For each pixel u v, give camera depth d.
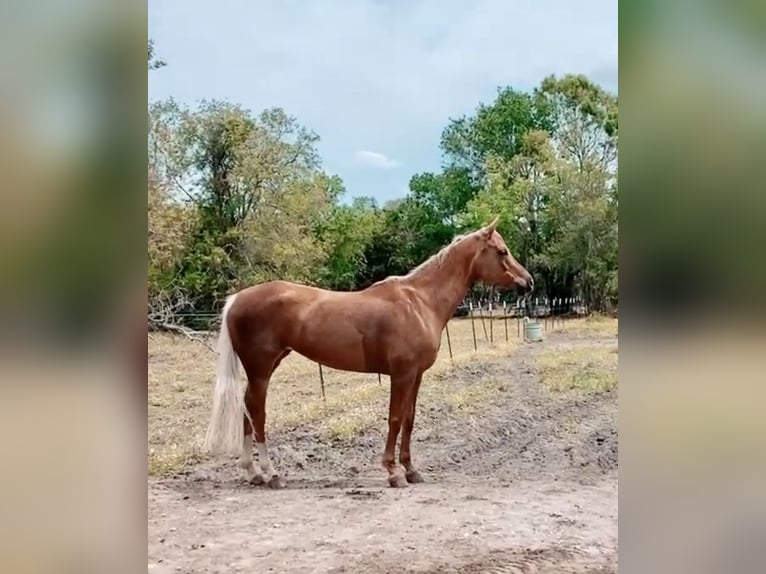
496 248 3.84
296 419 4.25
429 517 3.25
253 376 3.72
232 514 3.29
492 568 2.55
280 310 3.69
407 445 3.87
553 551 2.81
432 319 3.78
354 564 2.66
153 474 3.86
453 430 4.30
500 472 3.97
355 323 3.69
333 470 4.06
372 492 3.65
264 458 3.78
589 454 4.11
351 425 4.23
